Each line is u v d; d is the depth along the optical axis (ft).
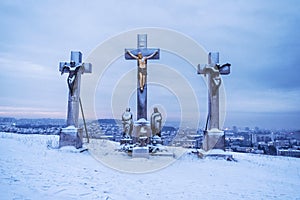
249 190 22.12
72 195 17.46
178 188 21.54
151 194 19.44
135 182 22.95
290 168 36.01
